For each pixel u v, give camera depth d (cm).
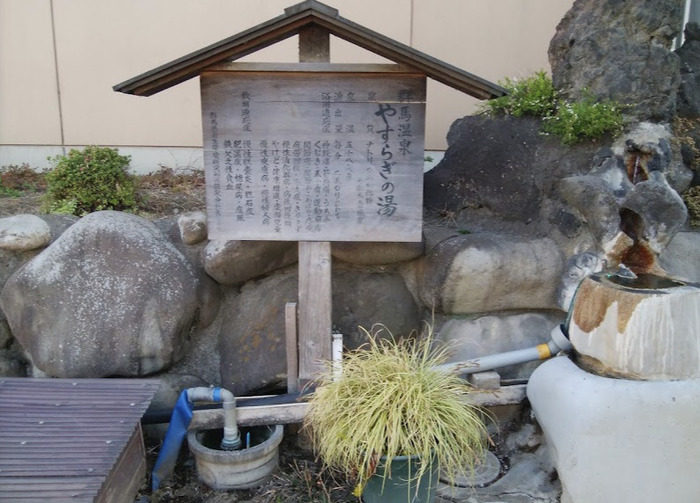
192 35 482
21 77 478
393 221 302
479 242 332
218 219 304
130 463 261
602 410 255
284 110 289
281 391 336
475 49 503
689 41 434
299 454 324
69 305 311
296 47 493
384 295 349
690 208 378
